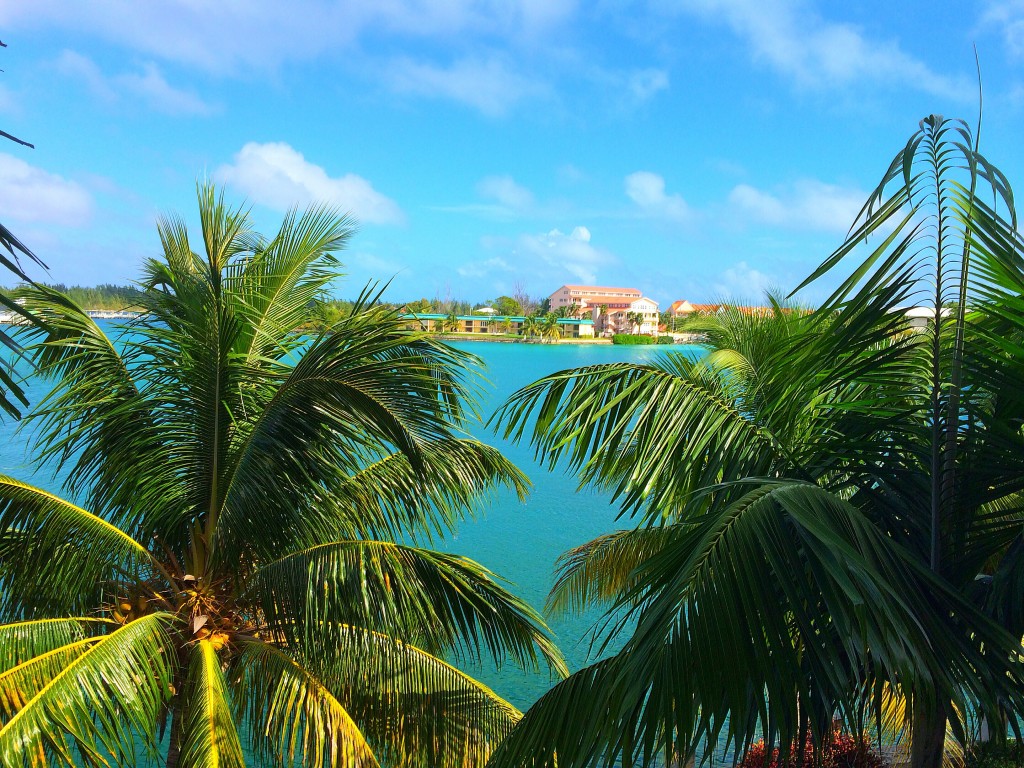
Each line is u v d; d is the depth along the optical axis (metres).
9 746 3.76
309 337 7.20
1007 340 3.08
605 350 102.38
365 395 5.13
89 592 5.81
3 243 1.15
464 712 5.67
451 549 18.48
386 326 5.40
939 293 3.10
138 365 6.12
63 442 5.97
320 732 4.91
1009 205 2.80
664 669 2.23
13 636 5.02
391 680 5.65
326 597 5.16
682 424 3.89
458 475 6.20
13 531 5.53
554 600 9.73
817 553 2.35
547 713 2.99
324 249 7.18
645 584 2.79
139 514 6.13
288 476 5.60
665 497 3.89
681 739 2.21
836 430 3.82
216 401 5.87
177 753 5.60
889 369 3.59
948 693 2.38
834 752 5.53
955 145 2.95
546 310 158.12
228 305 5.96
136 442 5.98
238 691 5.43
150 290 6.22
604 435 4.00
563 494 25.17
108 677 4.48
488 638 5.96
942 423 3.29
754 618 2.29
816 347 3.34
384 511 6.84
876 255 3.09
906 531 3.51
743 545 2.43
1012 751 3.81
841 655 2.99
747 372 5.97
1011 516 4.05
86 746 4.15
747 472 3.75
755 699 2.31
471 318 120.44
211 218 5.97
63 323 5.90
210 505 6.16
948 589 2.69
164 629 5.52
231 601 5.93
